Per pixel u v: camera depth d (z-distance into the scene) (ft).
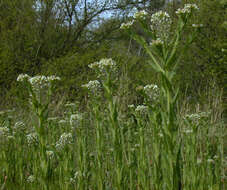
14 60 41.29
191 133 9.78
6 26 44.24
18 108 29.94
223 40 35.73
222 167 11.67
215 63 35.01
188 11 7.00
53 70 37.14
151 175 10.07
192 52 36.52
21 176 11.12
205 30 36.06
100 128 9.30
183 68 36.24
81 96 32.83
